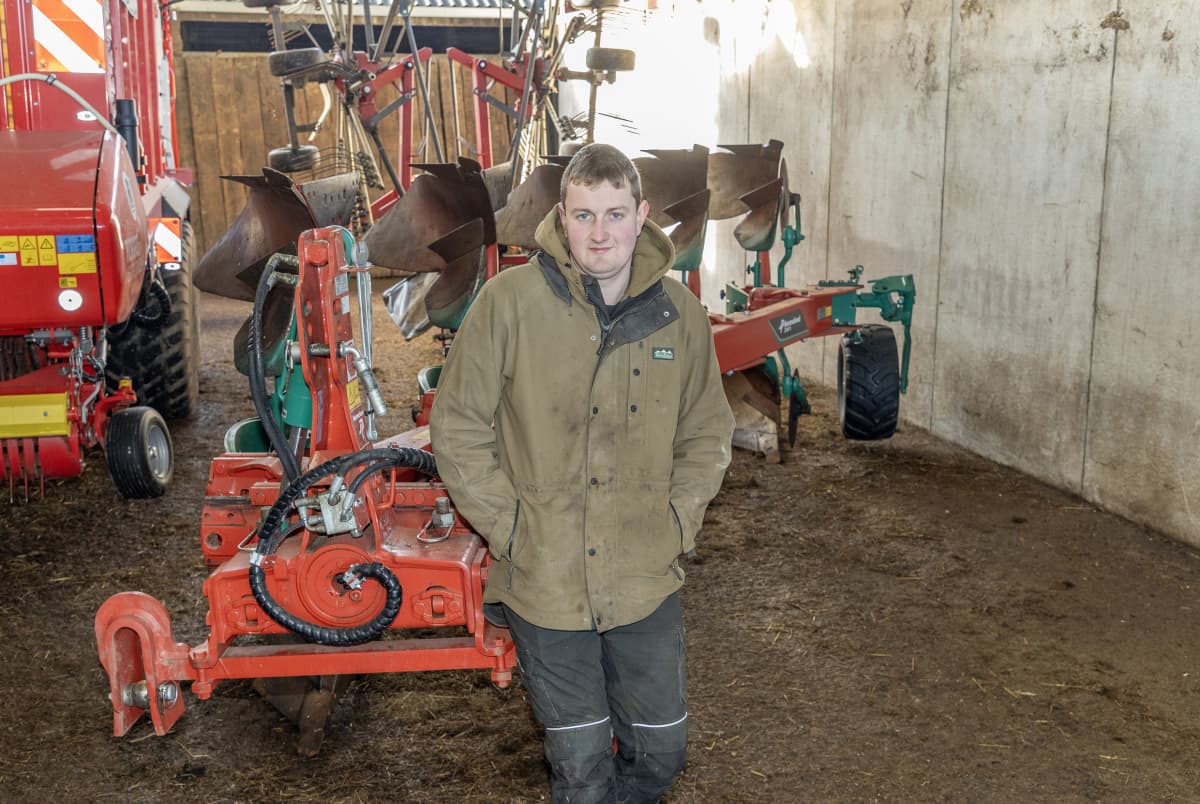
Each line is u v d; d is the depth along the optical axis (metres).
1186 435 4.64
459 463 2.20
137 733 3.31
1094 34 4.98
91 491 5.54
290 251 3.79
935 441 6.39
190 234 7.05
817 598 4.26
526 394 2.20
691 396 2.35
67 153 4.37
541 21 8.66
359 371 2.90
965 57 5.93
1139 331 4.85
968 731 3.31
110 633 2.97
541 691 2.27
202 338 9.79
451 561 2.76
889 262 6.87
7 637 3.97
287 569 2.76
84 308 4.15
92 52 4.70
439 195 4.49
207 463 6.00
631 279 2.22
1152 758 3.16
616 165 2.11
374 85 8.32
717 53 9.22
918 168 6.46
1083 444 5.27
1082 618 4.06
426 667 2.82
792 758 3.17
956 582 4.39
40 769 3.13
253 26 13.88
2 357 5.26
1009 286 5.72
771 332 5.61
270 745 3.25
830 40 7.38
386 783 3.05
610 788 2.30
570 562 2.21
